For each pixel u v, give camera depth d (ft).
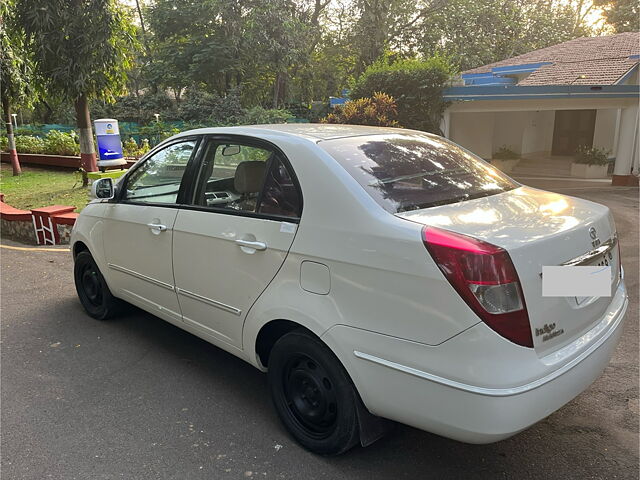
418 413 7.30
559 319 7.39
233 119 74.38
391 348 7.38
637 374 11.60
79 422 10.07
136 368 12.34
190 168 11.25
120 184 13.52
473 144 59.67
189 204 11.10
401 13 86.02
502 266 6.69
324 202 8.36
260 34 78.43
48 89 40.09
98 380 11.76
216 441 9.46
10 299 17.12
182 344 13.67
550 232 7.50
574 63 55.93
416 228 7.32
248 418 10.21
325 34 94.38
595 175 51.52
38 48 37.47
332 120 42.96
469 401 6.74
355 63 92.58
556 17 91.81
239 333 9.96
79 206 32.45
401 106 46.44
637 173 46.73
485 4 86.53
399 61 48.85
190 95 81.46
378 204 7.96
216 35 82.89
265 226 9.17
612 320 8.61
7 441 9.47
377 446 9.32
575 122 65.57
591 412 10.24
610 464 8.74
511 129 64.39
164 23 83.87
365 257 7.59
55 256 22.47
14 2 37.99
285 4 83.20
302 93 103.14
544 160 63.72
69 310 16.14
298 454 9.09
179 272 11.23
